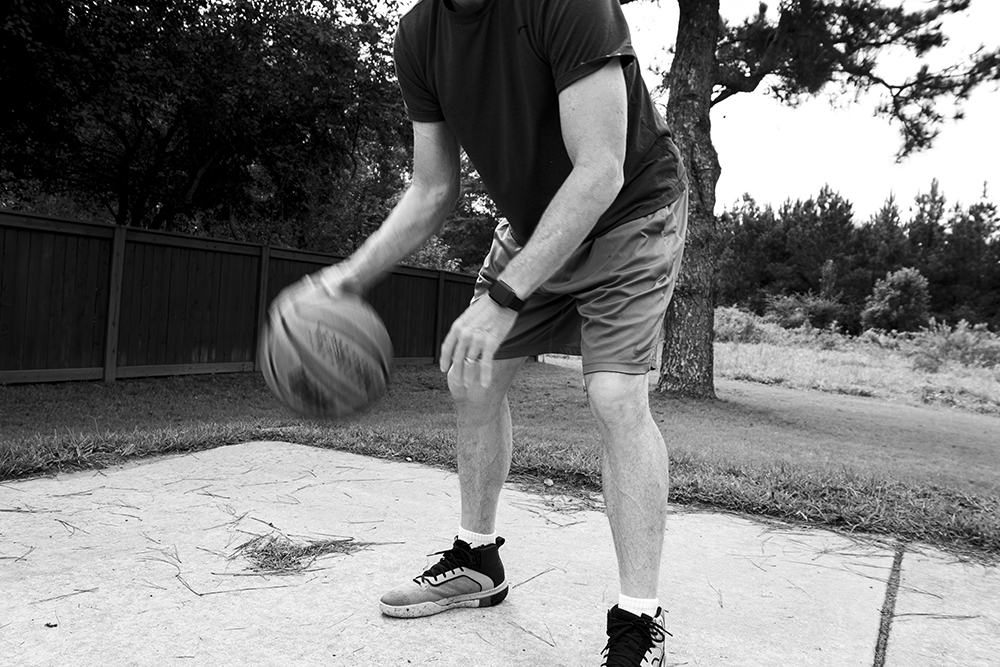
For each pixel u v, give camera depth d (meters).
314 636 1.79
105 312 8.09
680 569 2.44
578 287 1.73
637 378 1.67
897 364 20.39
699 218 9.69
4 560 2.22
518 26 1.56
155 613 1.89
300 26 10.99
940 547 2.86
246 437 4.43
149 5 9.31
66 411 6.19
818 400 11.98
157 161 11.56
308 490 3.25
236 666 1.62
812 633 1.96
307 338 1.54
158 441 4.00
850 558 2.65
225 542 2.47
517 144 1.72
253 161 12.62
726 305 47.97
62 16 8.66
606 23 1.50
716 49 10.04
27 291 7.40
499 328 1.48
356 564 2.30
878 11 9.94
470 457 1.97
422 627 1.87
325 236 13.34
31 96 9.32
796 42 10.30
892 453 6.57
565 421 7.31
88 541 2.43
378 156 14.26
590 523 2.93
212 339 9.37
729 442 6.19
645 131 1.76
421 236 1.94
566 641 1.82
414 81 1.84
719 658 1.78
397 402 8.25
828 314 42.94
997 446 7.85
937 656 1.85
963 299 48.00
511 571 2.32
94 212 13.38
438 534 2.66
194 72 10.26
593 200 1.50
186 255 8.98
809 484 3.63
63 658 1.63
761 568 2.49
